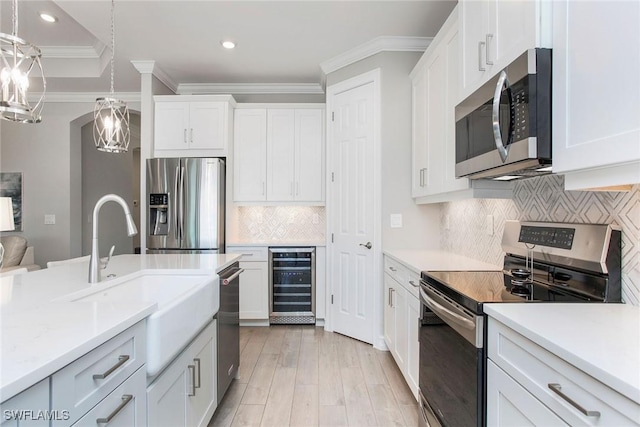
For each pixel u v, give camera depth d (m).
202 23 2.79
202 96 3.67
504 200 2.00
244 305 3.66
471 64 1.70
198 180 3.48
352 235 3.28
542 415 0.88
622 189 1.15
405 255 2.56
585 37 0.97
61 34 3.37
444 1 2.49
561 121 1.07
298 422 1.96
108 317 0.98
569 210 1.48
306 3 2.52
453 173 2.05
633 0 0.81
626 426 0.64
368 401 2.17
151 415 1.15
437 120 2.33
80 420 0.79
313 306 3.69
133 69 3.71
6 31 3.26
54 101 4.59
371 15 2.67
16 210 4.60
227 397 2.23
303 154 3.88
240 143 3.88
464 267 2.02
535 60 1.14
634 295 1.17
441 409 1.51
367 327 3.12
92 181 5.50
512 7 1.32
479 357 1.19
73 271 1.80
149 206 3.52
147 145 3.62
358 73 3.26
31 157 4.61
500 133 1.33
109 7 2.57
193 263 2.11
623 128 0.84
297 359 2.81
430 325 1.68
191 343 1.55
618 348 0.78
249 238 4.21
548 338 0.85
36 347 0.76
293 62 3.52
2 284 1.47
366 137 3.15
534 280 1.57
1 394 0.59
